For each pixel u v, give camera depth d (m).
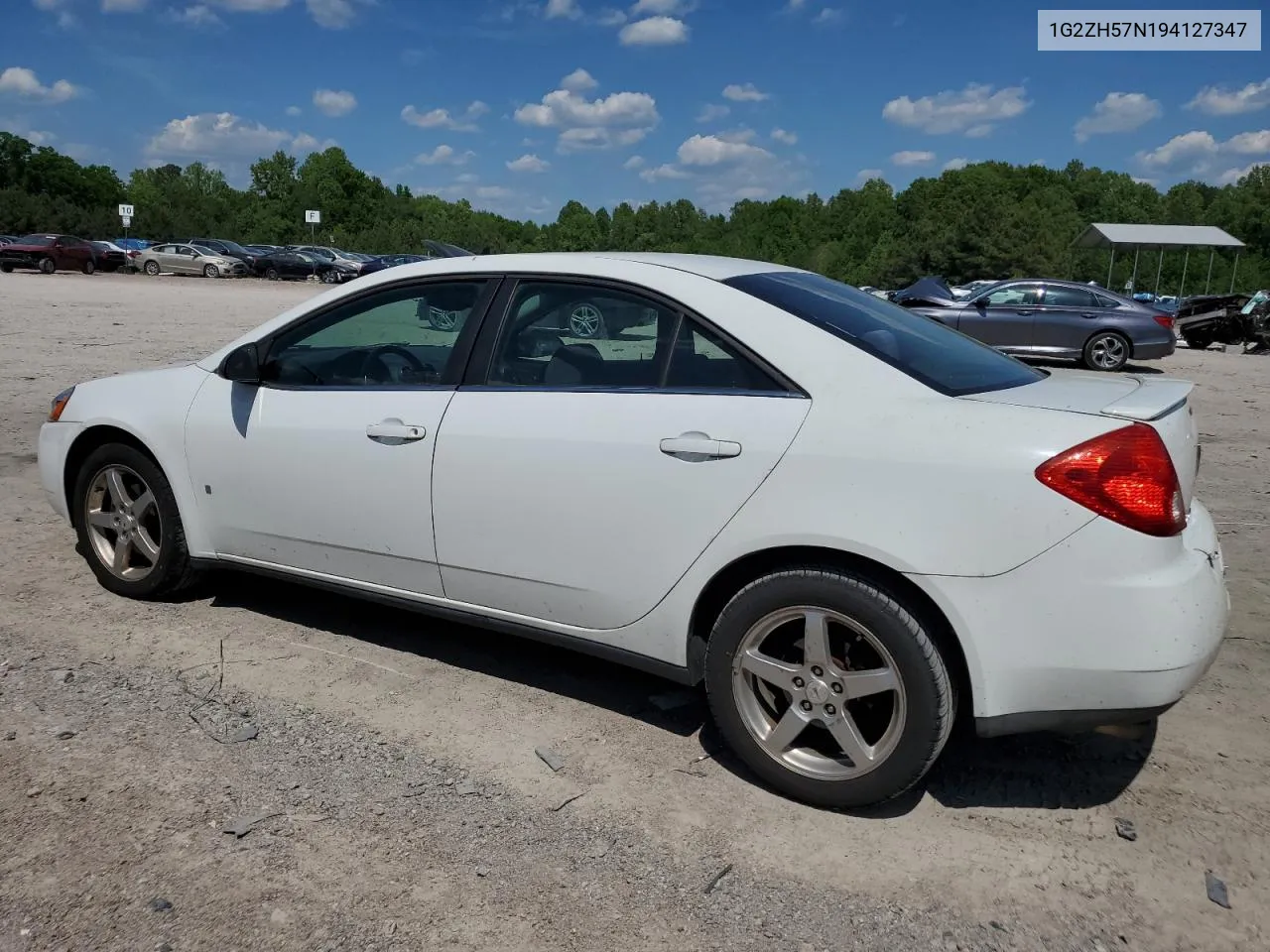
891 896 2.60
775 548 2.94
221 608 4.44
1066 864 2.74
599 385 3.28
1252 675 3.92
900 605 2.78
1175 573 2.66
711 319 3.14
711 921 2.48
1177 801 3.05
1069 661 2.65
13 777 2.97
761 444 2.93
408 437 3.55
